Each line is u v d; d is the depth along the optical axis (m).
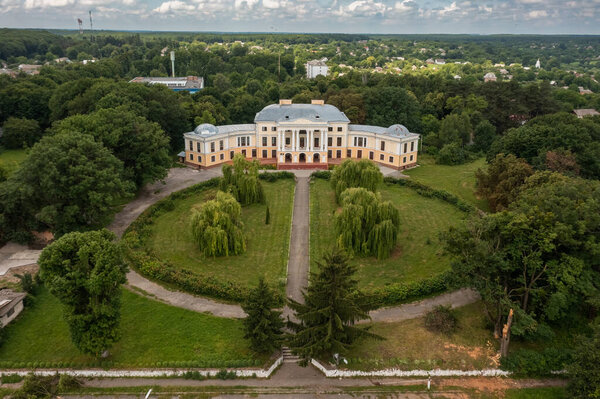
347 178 91.94
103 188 73.75
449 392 46.94
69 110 130.25
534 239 50.38
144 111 117.62
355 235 73.19
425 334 54.75
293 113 126.19
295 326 50.19
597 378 41.22
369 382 48.00
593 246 48.91
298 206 96.19
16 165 115.31
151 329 54.59
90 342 47.12
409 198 100.94
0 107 144.88
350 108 144.62
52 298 60.31
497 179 87.31
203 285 62.06
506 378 49.03
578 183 60.25
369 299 49.84
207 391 46.22
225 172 94.25
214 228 71.31
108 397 45.25
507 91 161.00
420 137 141.38
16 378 46.84
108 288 47.59
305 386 47.25
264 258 73.38
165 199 93.69
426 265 71.19
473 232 52.50
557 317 52.84
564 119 105.44
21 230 74.00
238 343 52.62
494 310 55.72
